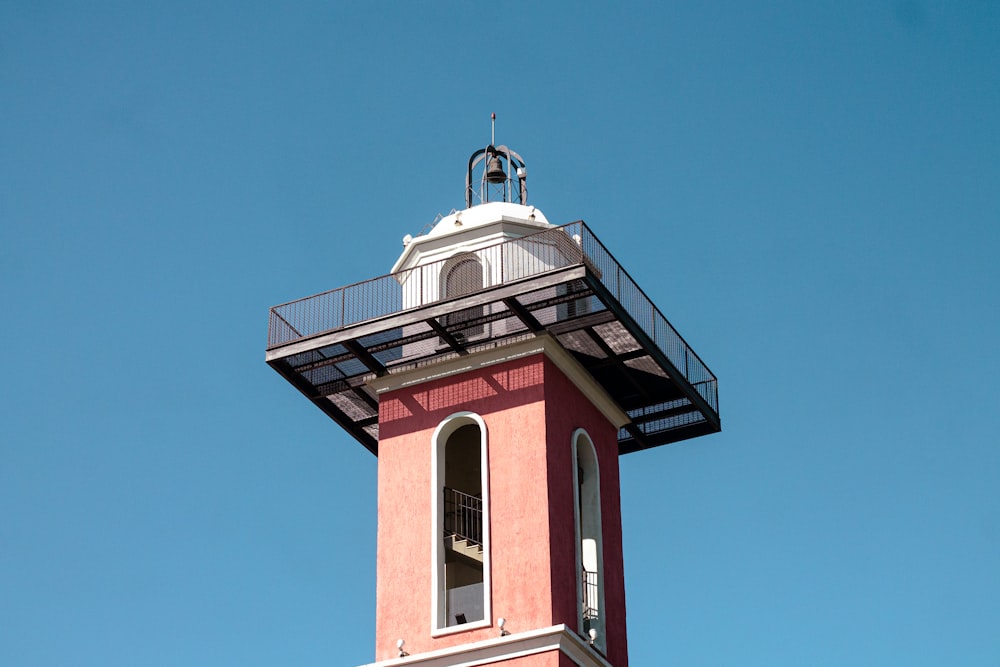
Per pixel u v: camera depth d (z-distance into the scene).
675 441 38.12
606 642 33.78
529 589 32.28
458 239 36.12
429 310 33.38
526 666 31.44
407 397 35.28
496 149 38.84
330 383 35.81
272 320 34.91
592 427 35.97
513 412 34.06
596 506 35.12
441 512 33.84
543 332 34.31
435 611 32.81
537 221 36.16
